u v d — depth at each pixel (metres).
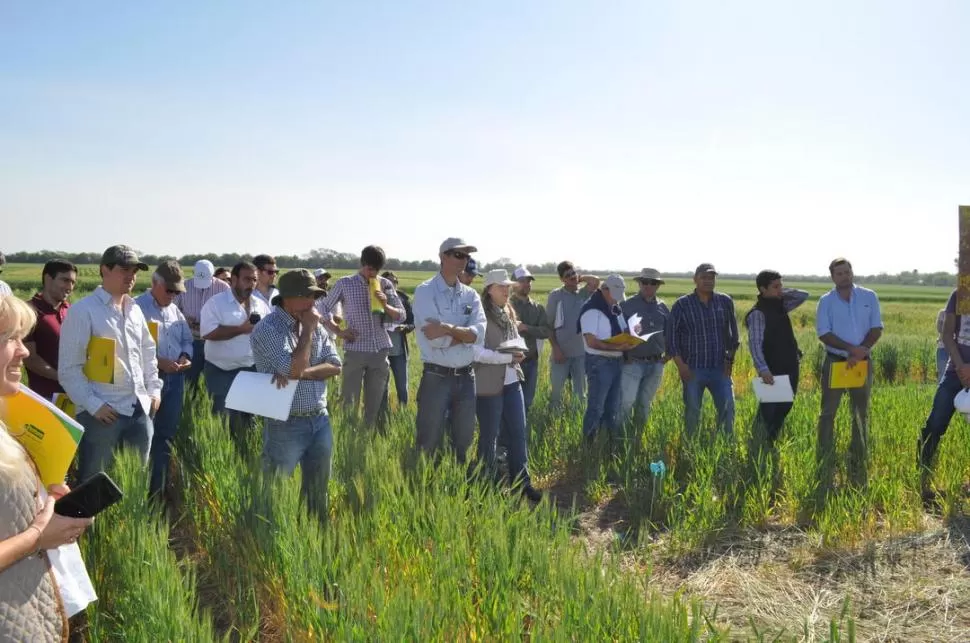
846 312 7.75
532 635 3.22
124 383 5.30
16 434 2.71
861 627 4.32
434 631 3.34
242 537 4.81
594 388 8.24
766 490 6.15
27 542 2.25
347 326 8.38
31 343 5.84
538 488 7.34
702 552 5.44
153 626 3.43
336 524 4.95
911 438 7.64
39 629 2.35
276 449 5.10
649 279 8.62
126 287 5.27
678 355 7.96
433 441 6.67
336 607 3.50
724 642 3.58
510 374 6.98
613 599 3.49
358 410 7.85
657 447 7.44
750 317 7.80
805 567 5.15
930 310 52.75
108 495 2.47
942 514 6.13
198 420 6.94
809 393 11.42
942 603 4.58
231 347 7.74
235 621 4.28
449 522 4.43
